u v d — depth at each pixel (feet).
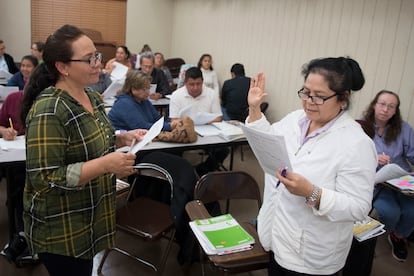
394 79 11.46
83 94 4.33
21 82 11.85
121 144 5.21
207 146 9.14
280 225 4.48
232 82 15.66
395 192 8.80
